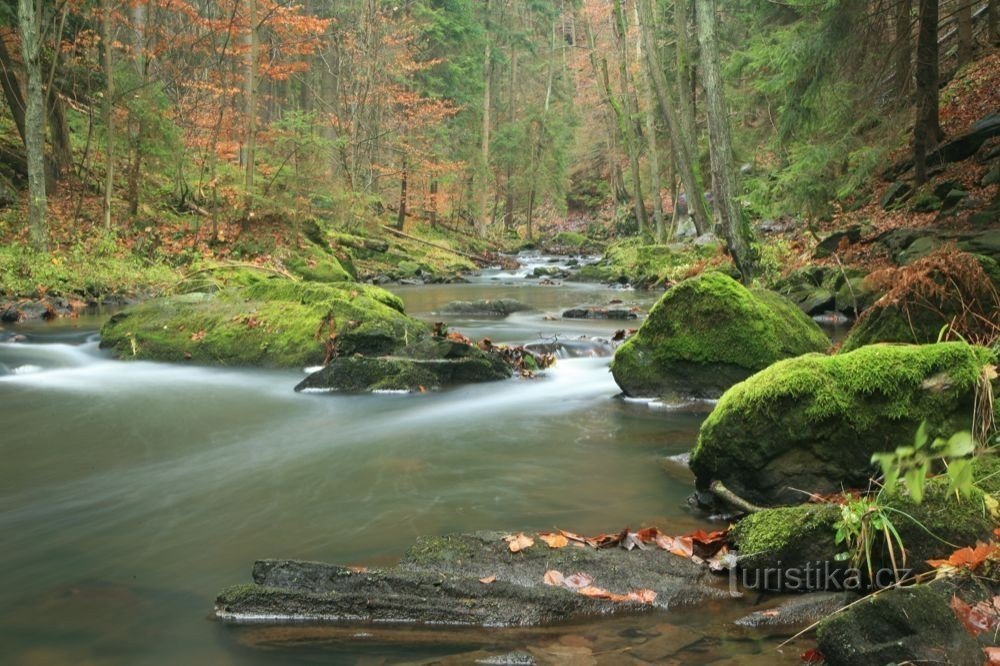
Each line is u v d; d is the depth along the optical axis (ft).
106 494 16.07
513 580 11.00
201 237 67.10
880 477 12.19
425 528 13.70
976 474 11.46
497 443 19.56
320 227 78.33
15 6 63.16
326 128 115.44
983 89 60.59
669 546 12.12
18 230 58.70
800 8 54.49
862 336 19.93
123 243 61.67
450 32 130.41
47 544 13.37
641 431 20.43
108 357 33.35
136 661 9.41
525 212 193.06
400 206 115.34
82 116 73.51
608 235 152.25
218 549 13.02
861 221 53.78
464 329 41.78
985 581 8.99
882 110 54.70
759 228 75.61
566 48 220.23
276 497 15.71
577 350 32.58
